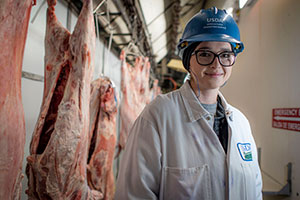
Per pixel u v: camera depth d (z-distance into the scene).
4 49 0.55
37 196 0.84
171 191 0.82
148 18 2.63
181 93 0.99
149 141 0.85
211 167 0.83
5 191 0.56
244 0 1.75
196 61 0.85
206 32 0.82
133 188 0.81
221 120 0.97
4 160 0.55
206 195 0.81
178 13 2.43
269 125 1.54
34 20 1.24
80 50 0.86
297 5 1.21
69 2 1.68
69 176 0.83
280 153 1.36
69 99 0.85
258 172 1.00
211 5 2.27
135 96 2.24
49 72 0.92
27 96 1.21
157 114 0.89
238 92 2.29
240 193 0.85
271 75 1.52
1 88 0.55
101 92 1.41
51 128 0.91
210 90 0.93
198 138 0.88
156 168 0.83
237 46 0.87
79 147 0.85
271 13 1.54
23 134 0.63
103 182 1.35
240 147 0.91
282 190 1.25
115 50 3.12
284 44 1.35
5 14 0.55
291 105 1.24
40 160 0.79
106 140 1.36
